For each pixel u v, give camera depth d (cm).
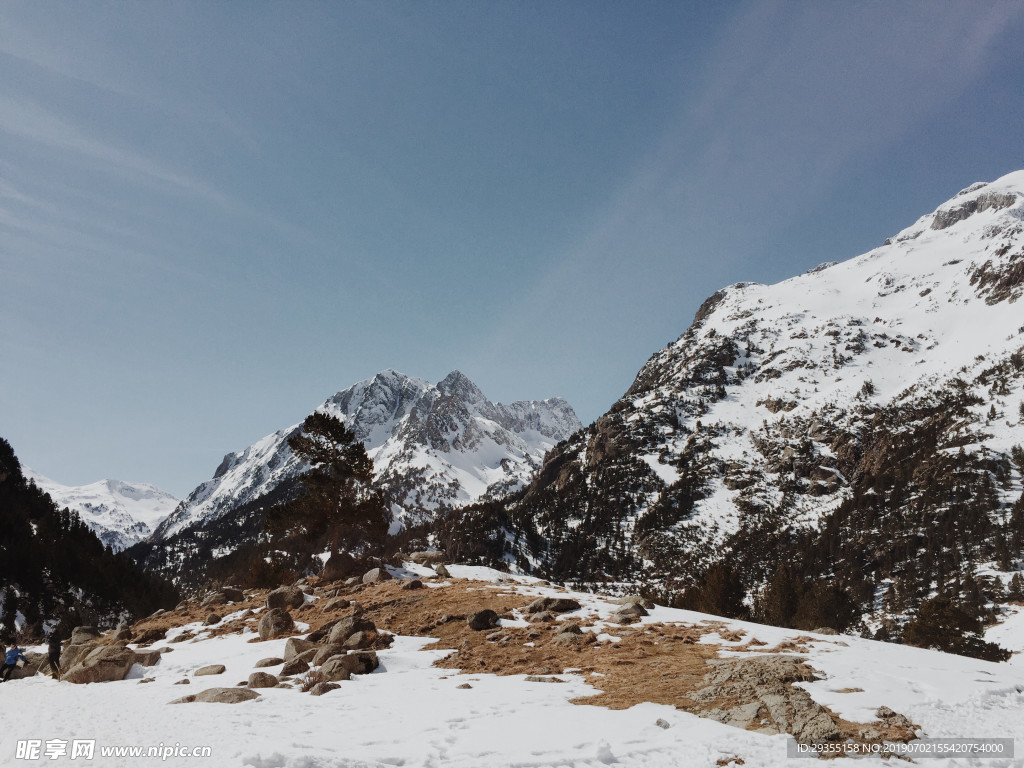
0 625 11331
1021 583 13612
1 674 2783
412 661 2247
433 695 1755
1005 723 1354
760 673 1656
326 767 1112
